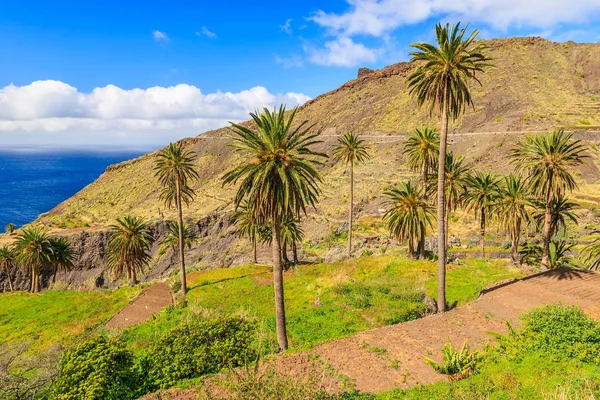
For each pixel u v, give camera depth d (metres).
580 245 52.47
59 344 31.39
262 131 22.30
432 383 16.73
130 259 57.28
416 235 43.81
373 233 69.69
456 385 16.12
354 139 58.41
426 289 33.31
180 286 47.12
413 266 42.34
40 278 83.38
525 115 97.50
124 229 56.09
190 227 92.81
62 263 63.22
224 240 88.62
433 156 43.06
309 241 74.94
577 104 103.25
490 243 57.59
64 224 107.12
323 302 32.84
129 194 134.50
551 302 25.70
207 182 132.00
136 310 40.25
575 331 19.05
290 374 17.72
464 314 24.70
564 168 34.69
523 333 20.45
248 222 59.47
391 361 18.88
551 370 16.98
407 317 27.48
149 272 85.44
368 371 17.98
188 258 87.00
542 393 14.57
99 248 89.00
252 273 51.47
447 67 25.19
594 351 17.88
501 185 46.94
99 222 113.19
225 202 104.88
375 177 93.69
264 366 18.64
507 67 133.38
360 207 81.81
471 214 70.12
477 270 39.91
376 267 43.75
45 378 19.14
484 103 111.81
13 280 81.44
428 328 22.72
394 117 132.88
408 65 181.00
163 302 42.84
